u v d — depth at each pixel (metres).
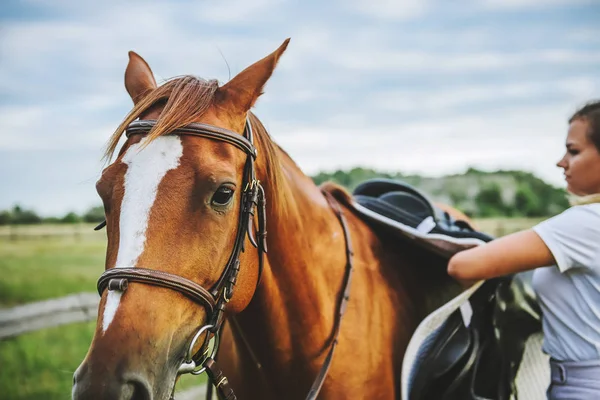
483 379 1.92
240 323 1.71
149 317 1.22
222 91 1.47
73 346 4.92
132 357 1.18
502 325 1.97
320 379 1.65
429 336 1.86
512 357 1.97
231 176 1.33
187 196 1.28
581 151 1.71
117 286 1.22
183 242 1.27
